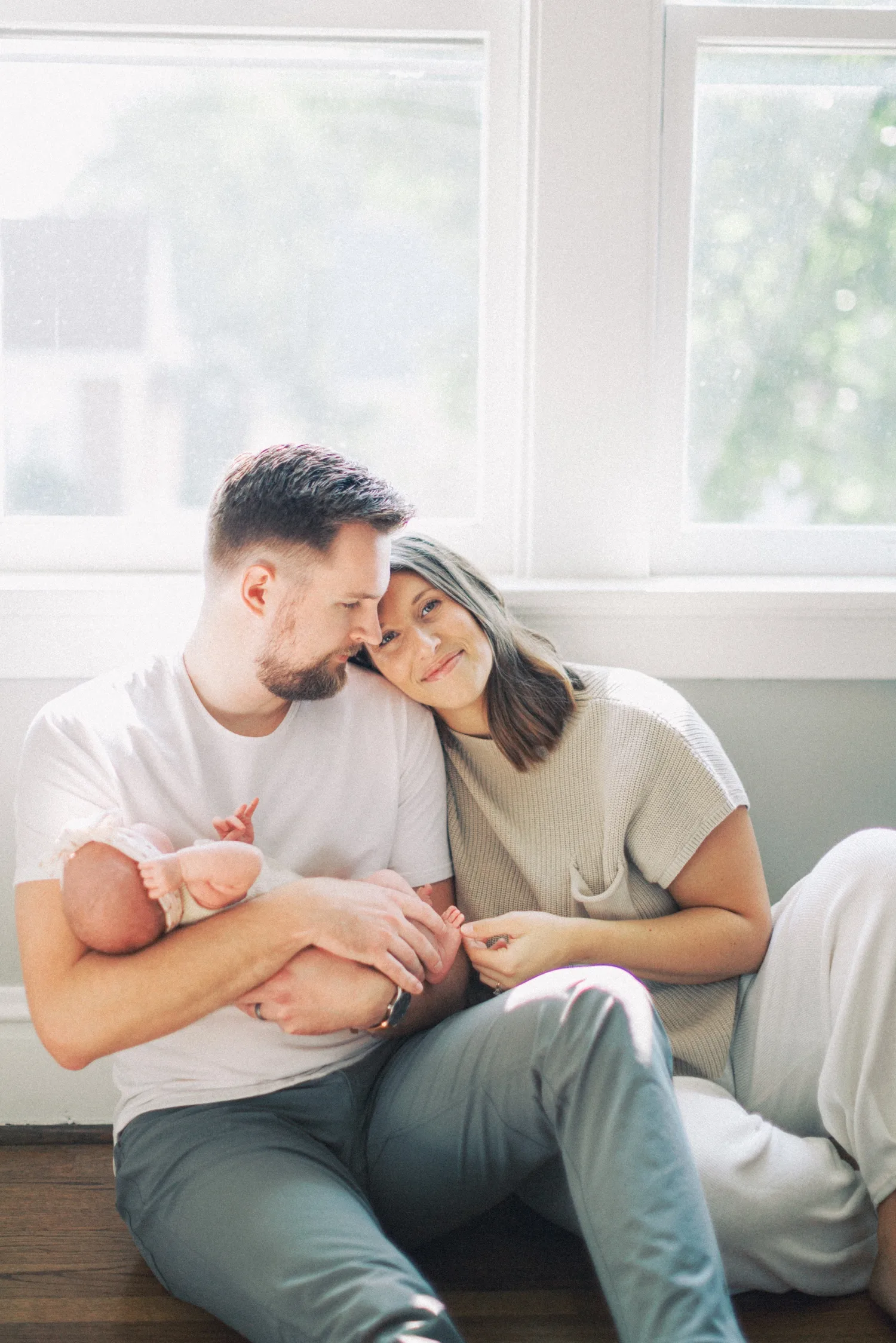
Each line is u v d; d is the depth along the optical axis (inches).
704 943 55.1
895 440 71.9
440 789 57.0
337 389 69.6
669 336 69.2
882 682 67.8
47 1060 66.4
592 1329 50.0
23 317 67.8
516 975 52.4
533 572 68.2
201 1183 45.6
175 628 64.6
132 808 49.6
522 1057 46.3
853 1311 51.0
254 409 69.4
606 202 64.7
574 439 66.8
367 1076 52.3
